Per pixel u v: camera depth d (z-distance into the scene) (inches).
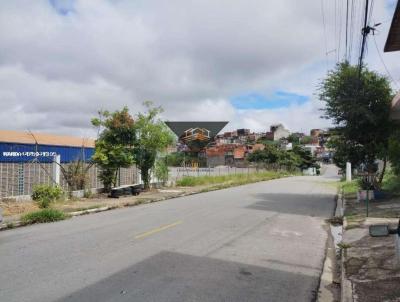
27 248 388.5
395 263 328.2
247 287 281.6
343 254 369.4
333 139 893.2
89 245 399.9
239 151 3784.5
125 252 370.6
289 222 569.9
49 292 261.3
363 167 903.7
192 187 1213.1
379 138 855.1
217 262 343.3
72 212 634.8
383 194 786.8
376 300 250.7
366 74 843.4
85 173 887.1
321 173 3287.4
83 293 259.9
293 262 353.1
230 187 1309.1
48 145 900.6
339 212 681.0
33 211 623.8
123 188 910.4
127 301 247.0
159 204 789.9
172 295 259.6
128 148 977.5
